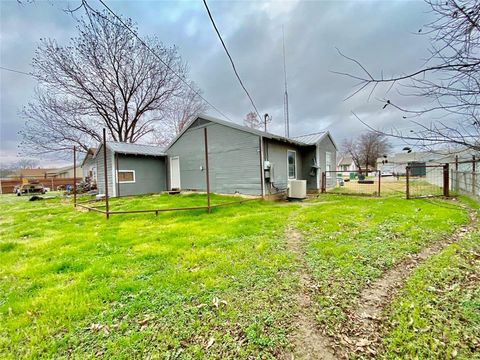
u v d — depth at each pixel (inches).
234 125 393.7
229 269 117.3
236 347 69.8
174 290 99.4
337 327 77.9
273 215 244.2
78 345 71.1
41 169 1696.6
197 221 224.8
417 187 534.3
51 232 204.7
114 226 217.5
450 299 87.8
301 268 119.8
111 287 101.9
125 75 685.9
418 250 137.6
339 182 657.0
